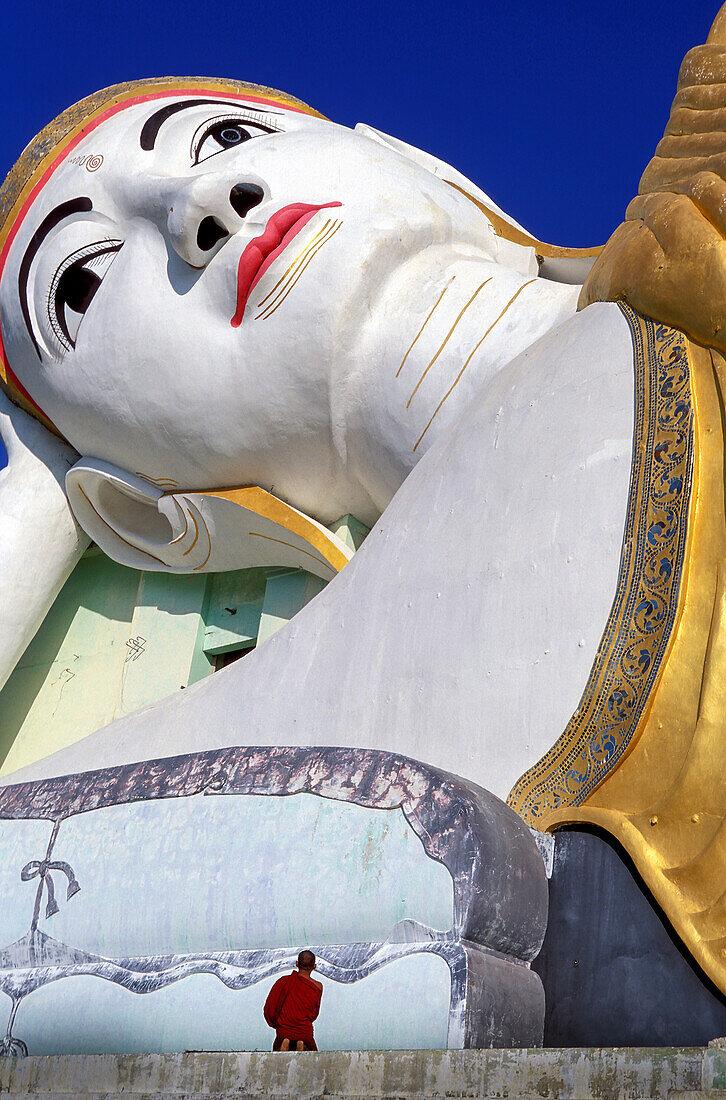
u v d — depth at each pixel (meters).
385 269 9.69
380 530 8.05
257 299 9.72
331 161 10.14
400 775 5.71
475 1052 4.20
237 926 5.85
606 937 5.86
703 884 5.61
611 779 6.14
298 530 10.20
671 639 6.14
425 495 7.79
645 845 5.84
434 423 9.13
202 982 5.83
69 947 6.40
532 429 7.28
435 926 5.27
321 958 5.52
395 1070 4.28
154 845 6.33
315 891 5.66
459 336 9.23
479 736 6.68
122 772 6.79
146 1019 5.91
